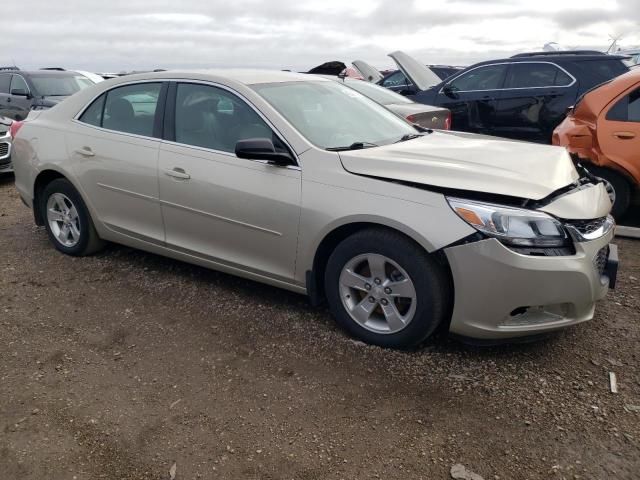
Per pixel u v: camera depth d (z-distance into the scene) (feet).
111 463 7.98
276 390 9.57
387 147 11.58
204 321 12.00
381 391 9.48
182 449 8.22
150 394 9.53
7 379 10.00
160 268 14.83
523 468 7.77
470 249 9.30
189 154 12.43
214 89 12.49
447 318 10.27
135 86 13.80
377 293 10.48
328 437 8.41
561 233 9.37
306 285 11.34
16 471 7.86
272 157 10.90
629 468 7.72
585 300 9.68
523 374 9.90
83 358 10.67
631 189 17.57
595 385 9.55
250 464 7.91
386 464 7.87
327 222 10.52
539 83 27.45
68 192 15.12
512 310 9.50
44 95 39.47
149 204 13.32
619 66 26.00
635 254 15.80
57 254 16.05
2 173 27.12
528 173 10.05
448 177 9.80
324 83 14.14
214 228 12.28
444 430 8.54
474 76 29.32
